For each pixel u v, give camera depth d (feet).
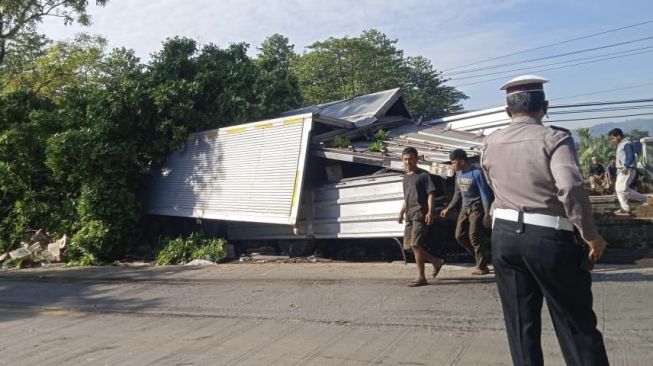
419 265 25.39
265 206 36.88
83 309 26.58
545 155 11.26
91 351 19.57
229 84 45.62
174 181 43.80
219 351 18.48
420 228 25.35
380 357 16.72
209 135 42.19
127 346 19.84
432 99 151.94
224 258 38.50
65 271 38.65
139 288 30.63
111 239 41.39
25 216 45.39
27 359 19.22
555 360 15.53
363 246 37.76
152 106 44.04
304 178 35.37
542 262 11.16
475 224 26.71
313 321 21.06
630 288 22.43
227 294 27.02
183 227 45.78
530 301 11.76
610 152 68.18
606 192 52.24
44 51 83.10
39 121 45.93
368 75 132.87
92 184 41.88
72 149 41.83
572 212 10.62
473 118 41.50
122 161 42.91
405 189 25.84
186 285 30.37
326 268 32.24
